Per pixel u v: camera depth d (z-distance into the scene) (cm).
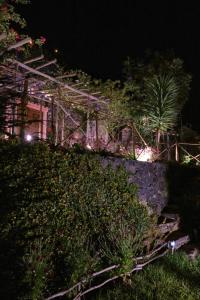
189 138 1756
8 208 498
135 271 736
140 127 1464
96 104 1302
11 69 798
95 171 802
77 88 1148
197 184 1213
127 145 1270
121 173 898
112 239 745
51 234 653
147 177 1046
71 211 712
